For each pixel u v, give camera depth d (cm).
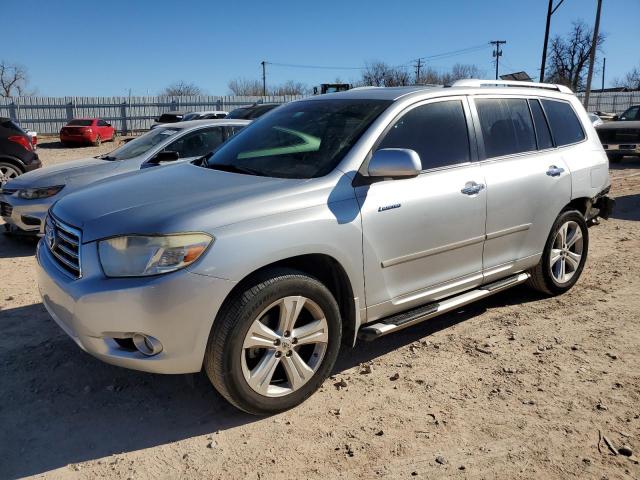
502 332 451
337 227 340
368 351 420
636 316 479
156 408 343
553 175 484
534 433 316
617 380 374
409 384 370
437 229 393
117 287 295
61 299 319
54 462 294
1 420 329
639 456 297
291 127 417
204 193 337
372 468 289
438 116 416
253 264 308
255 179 359
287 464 292
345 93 448
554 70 5197
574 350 418
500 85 489
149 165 709
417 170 344
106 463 294
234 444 308
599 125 1560
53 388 365
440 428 321
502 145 456
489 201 428
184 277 292
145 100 3784
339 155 366
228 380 310
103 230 310
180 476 283
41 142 3155
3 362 397
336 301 365
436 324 470
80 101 3606
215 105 3975
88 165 740
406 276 385
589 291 541
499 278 463
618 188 1164
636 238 746
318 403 348
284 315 324
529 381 373
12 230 725
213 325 306
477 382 372
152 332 295
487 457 297
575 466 290
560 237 511
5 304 508
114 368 390
